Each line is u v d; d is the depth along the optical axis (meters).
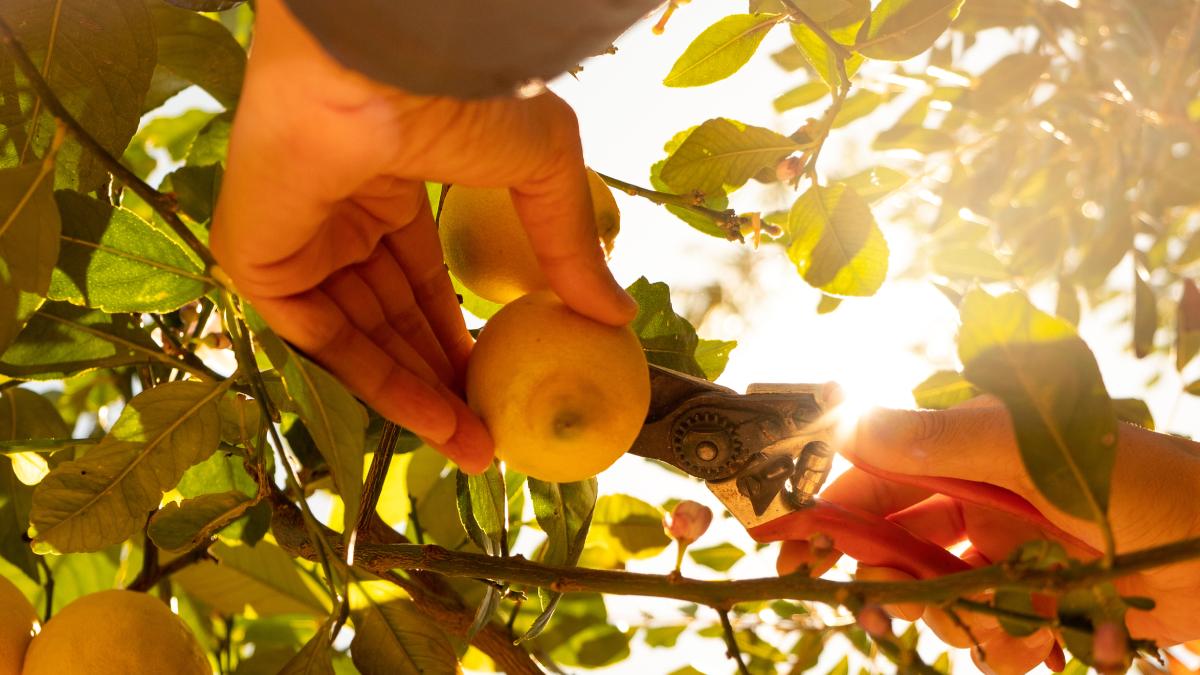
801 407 0.48
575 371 0.41
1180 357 0.88
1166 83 0.96
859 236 0.58
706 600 0.40
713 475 0.49
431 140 0.33
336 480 0.40
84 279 0.47
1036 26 0.98
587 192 0.39
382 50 0.29
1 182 0.38
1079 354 0.36
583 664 0.76
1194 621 0.54
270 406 0.52
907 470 0.47
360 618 0.48
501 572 0.46
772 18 0.59
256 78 0.31
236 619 0.78
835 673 0.77
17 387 0.62
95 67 0.48
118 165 0.40
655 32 0.59
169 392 0.48
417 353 0.42
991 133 0.97
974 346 0.37
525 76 0.31
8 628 0.45
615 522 0.75
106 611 0.45
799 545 0.53
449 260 0.50
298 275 0.36
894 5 0.55
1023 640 0.51
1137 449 0.50
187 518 0.49
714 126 0.58
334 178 0.32
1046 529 0.51
